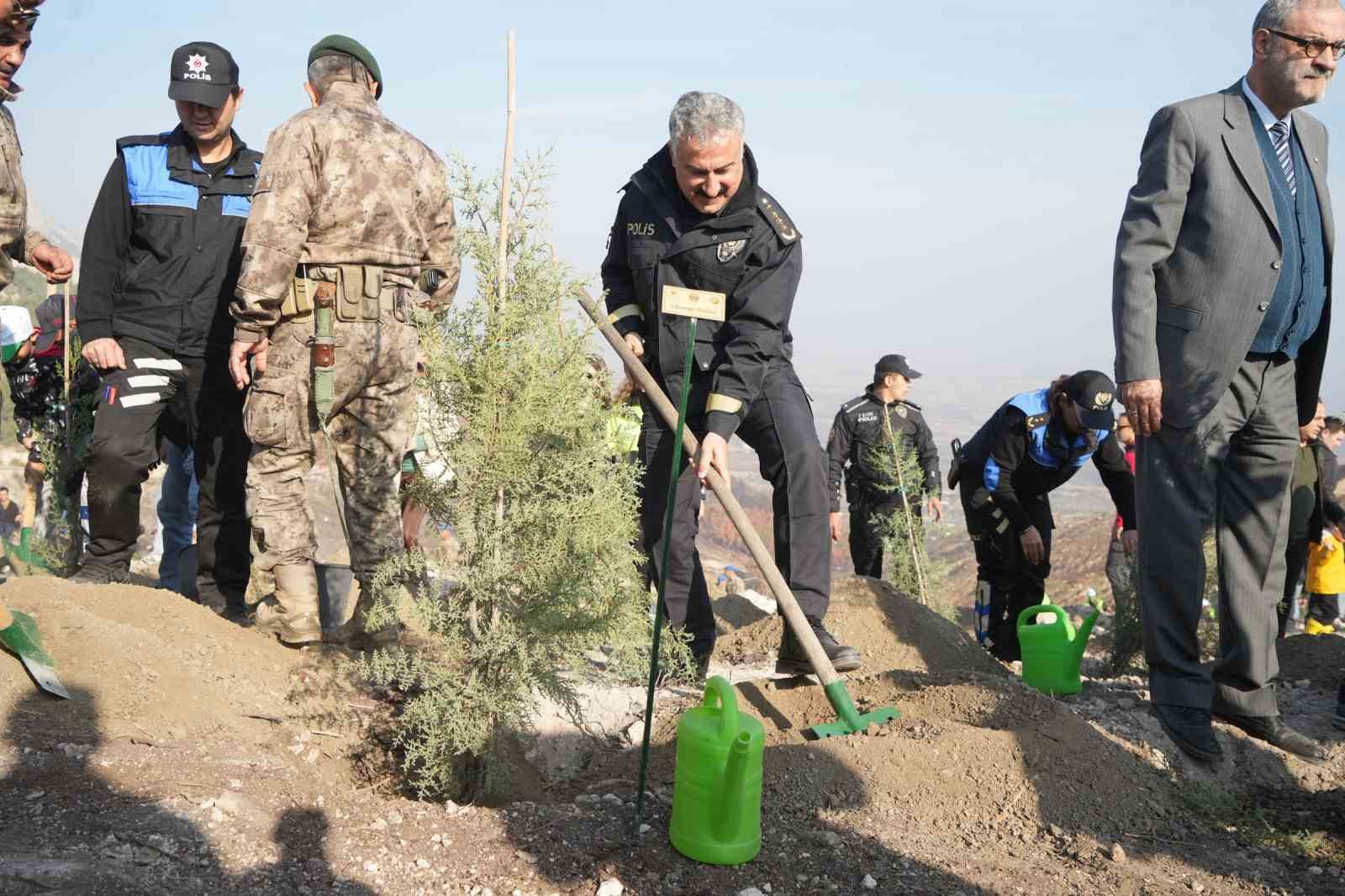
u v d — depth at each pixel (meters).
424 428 3.21
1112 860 2.94
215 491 4.56
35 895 2.10
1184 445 3.69
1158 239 3.60
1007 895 2.65
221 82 4.05
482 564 3.13
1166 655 3.77
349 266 3.69
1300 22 3.41
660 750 3.60
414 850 2.56
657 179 4.02
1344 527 9.62
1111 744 3.52
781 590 3.54
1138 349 3.59
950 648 5.13
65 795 2.51
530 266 3.14
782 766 3.20
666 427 4.06
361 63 3.90
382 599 3.61
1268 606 3.85
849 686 4.12
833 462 8.57
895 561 8.12
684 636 3.79
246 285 3.54
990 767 3.30
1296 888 2.83
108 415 4.14
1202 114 3.61
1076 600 17.45
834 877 2.65
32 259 3.91
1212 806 3.37
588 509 3.13
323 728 3.49
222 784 2.70
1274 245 3.54
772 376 4.02
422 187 3.85
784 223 3.92
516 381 3.10
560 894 2.44
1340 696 4.19
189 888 2.24
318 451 4.04
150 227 4.15
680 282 3.97
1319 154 3.68
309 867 2.41
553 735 3.72
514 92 3.11
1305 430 3.94
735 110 3.67
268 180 3.56
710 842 2.64
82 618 3.28
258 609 4.07
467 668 3.21
